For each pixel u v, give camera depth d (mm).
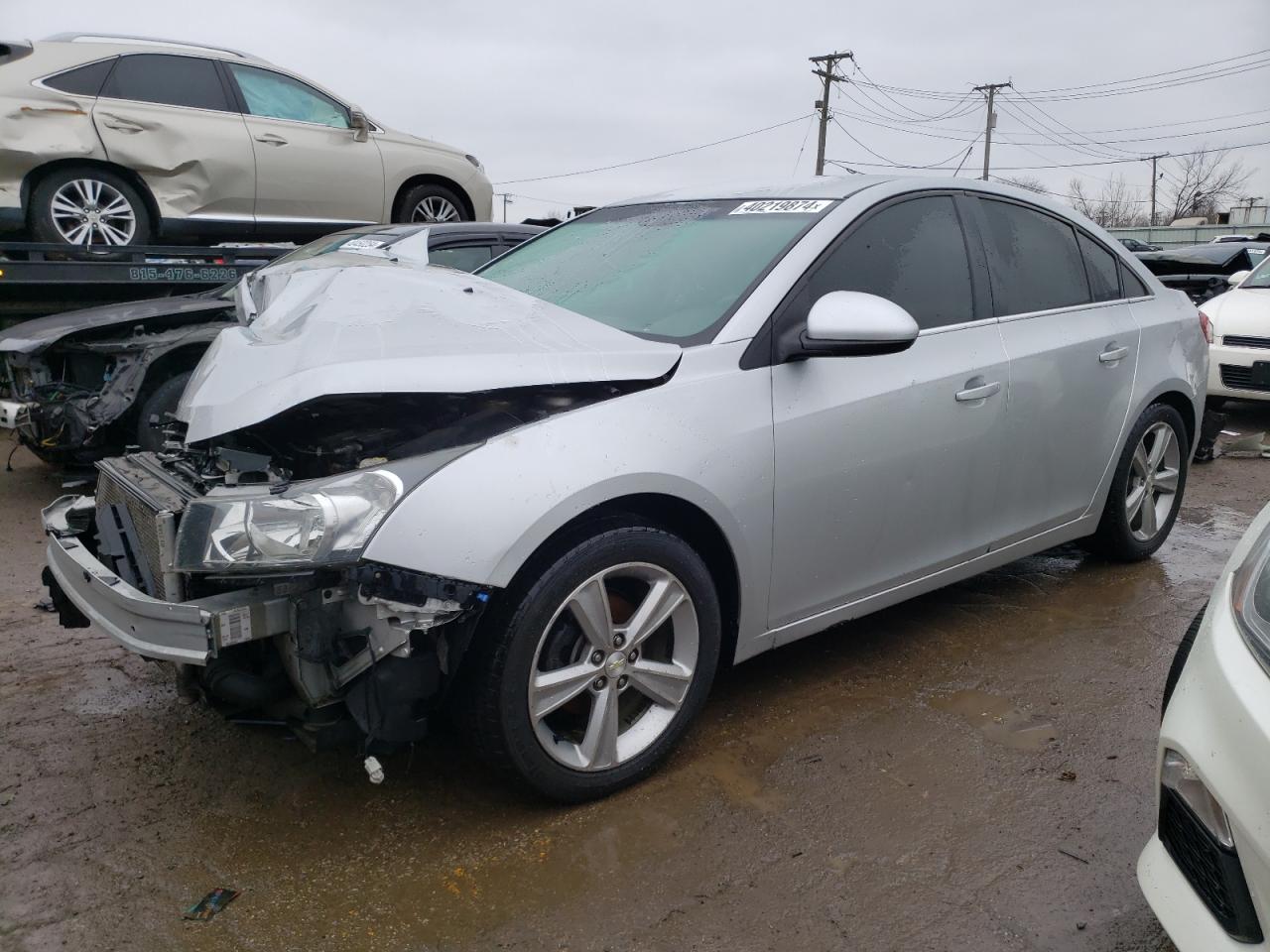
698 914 2332
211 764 2992
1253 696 1697
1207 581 4527
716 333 2943
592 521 2641
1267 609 1815
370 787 2857
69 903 2365
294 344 2684
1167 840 1926
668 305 3166
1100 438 4094
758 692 3424
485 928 2289
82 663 3699
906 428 3256
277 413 2443
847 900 2377
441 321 2785
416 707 2449
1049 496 3928
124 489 2834
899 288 3373
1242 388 8039
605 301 3311
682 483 2707
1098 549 4590
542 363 2633
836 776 2900
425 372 2494
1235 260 11594
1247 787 1643
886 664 3641
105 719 3270
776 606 3068
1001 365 3574
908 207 3523
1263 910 1612
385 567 2299
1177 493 4738
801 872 2479
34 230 7320
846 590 3264
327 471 2510
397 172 8961
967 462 3492
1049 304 3918
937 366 3373
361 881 2453
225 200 8008
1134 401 4211
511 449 2479
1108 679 3520
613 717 2730
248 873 2482
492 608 2490
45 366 5793
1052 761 2984
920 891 2410
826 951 2215
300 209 8430
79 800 2795
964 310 3566
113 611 2531
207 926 2293
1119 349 4109
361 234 6934
